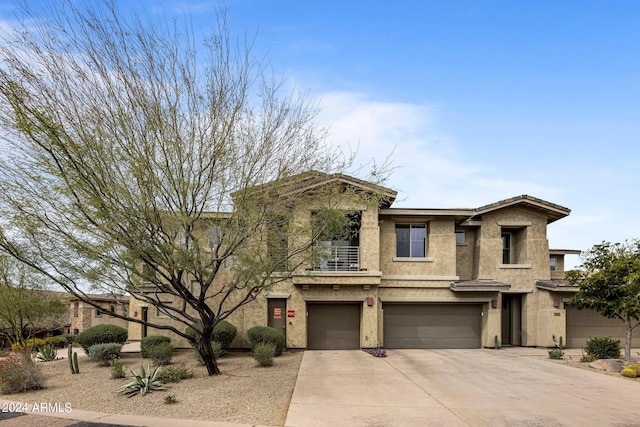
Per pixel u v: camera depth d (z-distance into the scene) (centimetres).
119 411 1029
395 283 2192
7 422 953
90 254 1166
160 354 1647
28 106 1054
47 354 1995
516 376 1473
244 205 1248
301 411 1012
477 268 2342
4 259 1218
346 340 2161
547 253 2338
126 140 1146
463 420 957
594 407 1082
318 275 2064
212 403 1084
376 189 1414
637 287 1658
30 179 1122
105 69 1158
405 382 1349
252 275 1277
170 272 1248
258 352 1638
